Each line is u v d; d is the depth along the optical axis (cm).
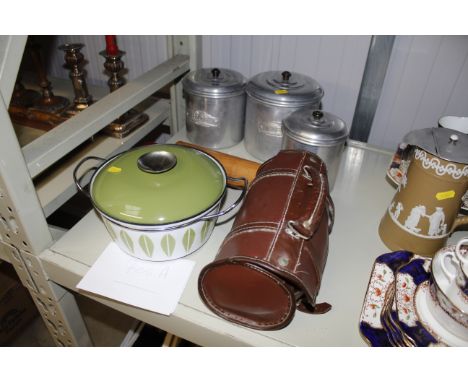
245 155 86
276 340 52
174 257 60
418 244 61
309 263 49
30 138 83
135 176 56
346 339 52
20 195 54
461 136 57
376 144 100
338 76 93
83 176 70
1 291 95
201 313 54
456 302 47
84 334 81
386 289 55
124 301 55
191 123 85
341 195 79
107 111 67
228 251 50
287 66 97
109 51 84
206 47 100
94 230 67
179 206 53
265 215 52
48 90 89
